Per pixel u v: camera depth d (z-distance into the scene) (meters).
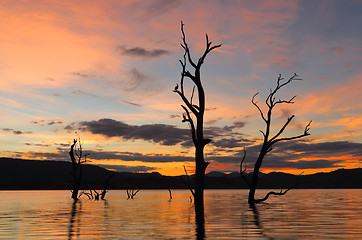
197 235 13.75
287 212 24.95
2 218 20.73
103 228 15.95
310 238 12.97
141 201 42.94
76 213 24.30
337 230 15.17
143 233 14.33
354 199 49.09
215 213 24.06
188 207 30.64
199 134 31.30
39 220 19.53
